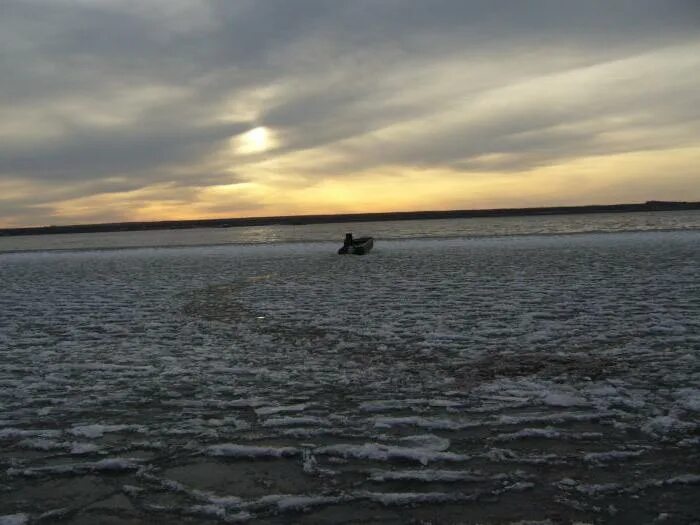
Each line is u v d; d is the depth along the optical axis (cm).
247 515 360
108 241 6166
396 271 1827
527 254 2267
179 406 568
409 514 354
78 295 1502
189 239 5844
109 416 545
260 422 518
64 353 816
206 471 423
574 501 363
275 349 803
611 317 944
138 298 1403
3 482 414
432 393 586
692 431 465
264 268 2109
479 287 1375
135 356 784
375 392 596
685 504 355
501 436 469
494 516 349
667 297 1120
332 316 1052
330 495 382
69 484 408
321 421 516
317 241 4066
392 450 447
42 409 568
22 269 2473
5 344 894
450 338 837
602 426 484
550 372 645
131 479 413
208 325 1007
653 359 683
